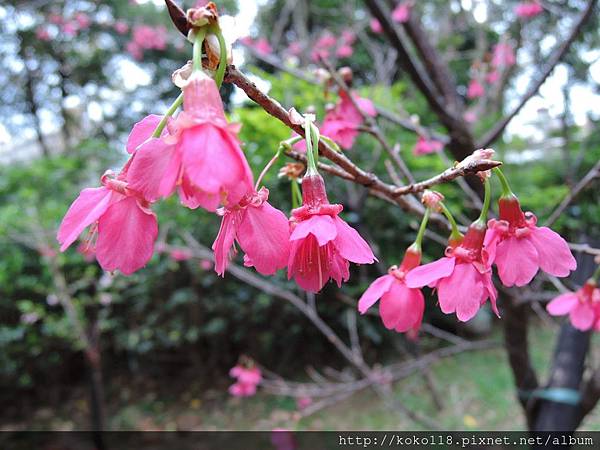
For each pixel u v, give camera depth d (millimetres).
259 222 581
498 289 1657
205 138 471
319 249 629
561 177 4477
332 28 5035
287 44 5594
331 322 4477
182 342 4773
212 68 549
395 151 1273
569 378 1817
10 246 4270
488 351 4477
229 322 4703
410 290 786
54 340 4363
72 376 4930
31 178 5363
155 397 4656
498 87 3537
